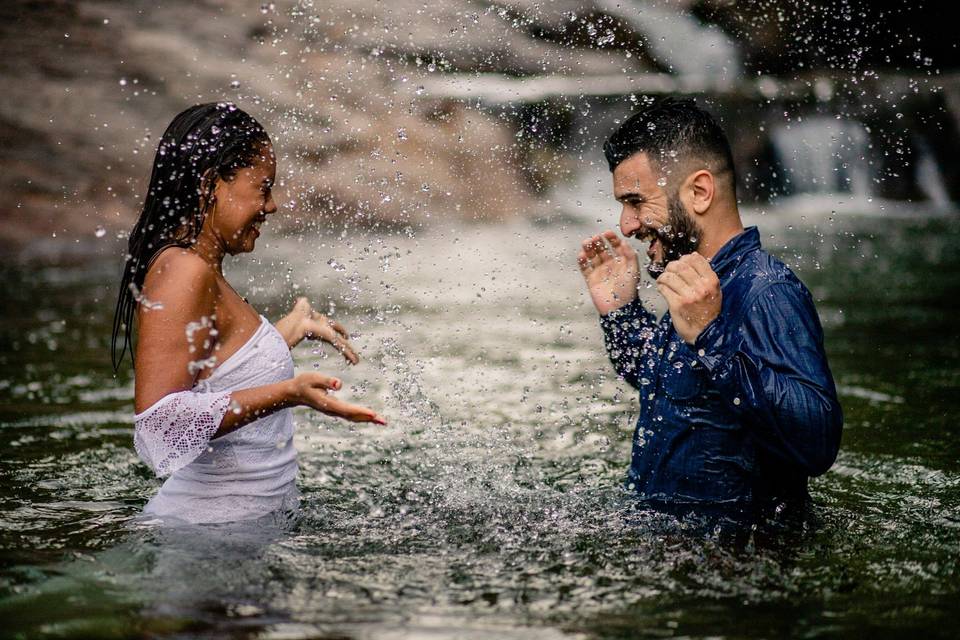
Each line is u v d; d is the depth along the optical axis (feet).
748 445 8.46
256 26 36.81
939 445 11.14
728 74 44.70
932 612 6.43
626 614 6.38
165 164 7.97
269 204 8.32
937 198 42.45
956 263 27.50
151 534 7.88
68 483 9.61
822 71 44.09
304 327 9.61
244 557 7.38
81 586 6.73
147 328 7.68
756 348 8.02
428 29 40.47
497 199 35.63
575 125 39.86
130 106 32.22
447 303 22.39
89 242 28.09
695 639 5.99
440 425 12.53
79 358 15.74
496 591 6.78
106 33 35.06
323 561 7.34
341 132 33.24
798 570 7.21
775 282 8.22
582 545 7.74
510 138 38.32
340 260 27.55
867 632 6.12
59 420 12.12
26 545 7.60
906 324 18.99
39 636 5.92
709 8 45.47
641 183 8.72
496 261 28.91
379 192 32.01
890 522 8.37
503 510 8.75
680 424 8.66
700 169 8.63
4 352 16.06
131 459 10.53
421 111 36.27
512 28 42.70
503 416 13.02
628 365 9.81
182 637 5.93
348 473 10.23
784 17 44.52
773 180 42.57
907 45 42.80
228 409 7.64
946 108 42.19
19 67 32.83
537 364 16.34
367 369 15.87
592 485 9.68
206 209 7.98
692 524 8.16
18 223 28.19
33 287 22.65
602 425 12.62
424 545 7.75
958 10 40.60
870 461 10.49
